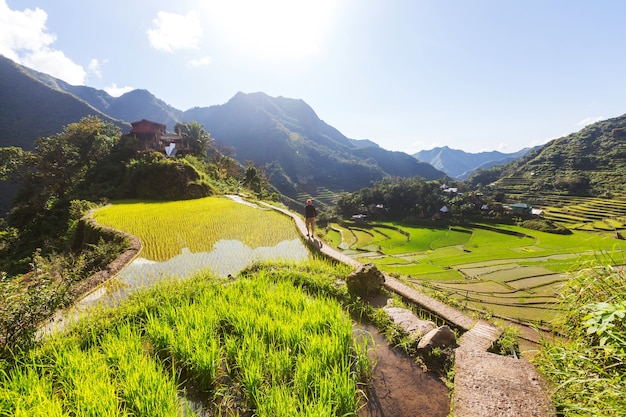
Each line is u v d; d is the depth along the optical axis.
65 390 3.85
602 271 3.76
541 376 3.62
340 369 4.04
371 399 3.79
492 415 3.06
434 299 6.45
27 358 4.59
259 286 6.88
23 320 4.98
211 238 13.59
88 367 4.14
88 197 34.44
